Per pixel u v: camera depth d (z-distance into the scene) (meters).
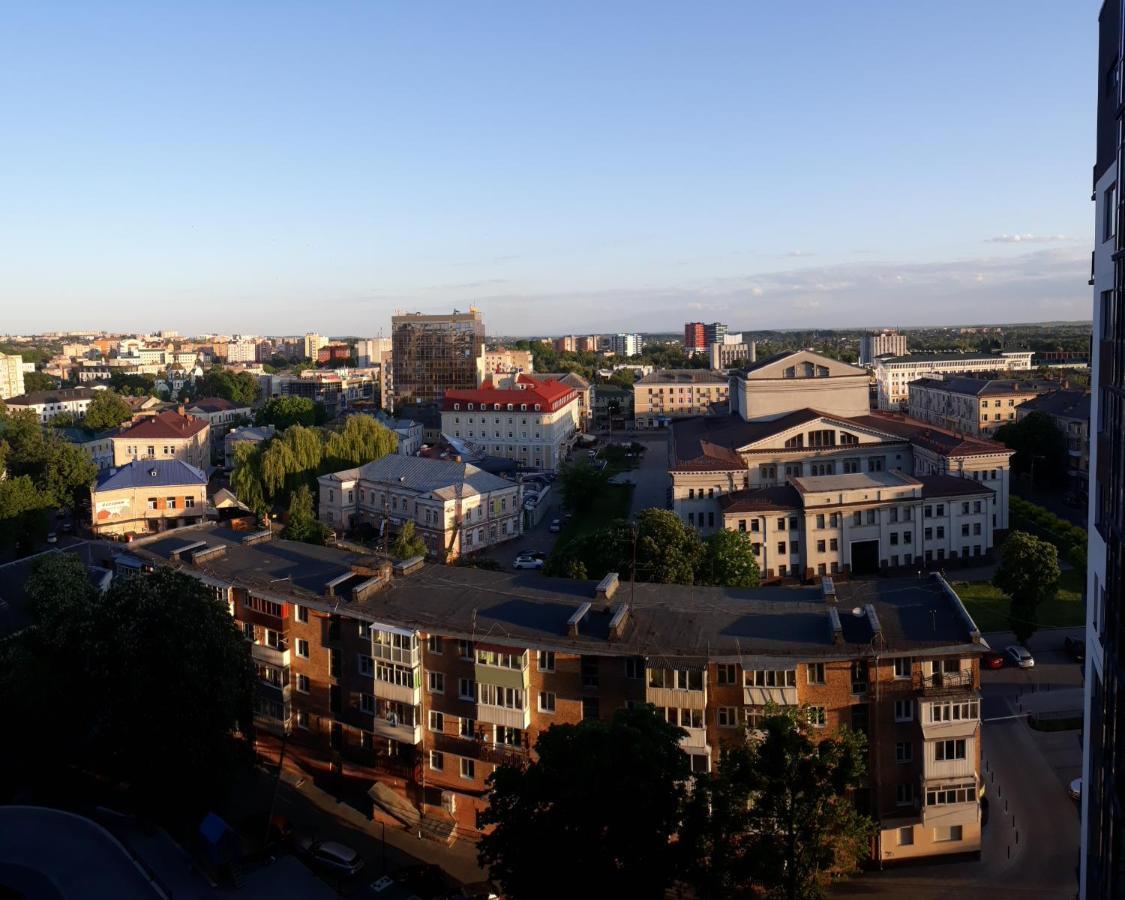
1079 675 83.19
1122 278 32.28
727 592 64.94
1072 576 111.12
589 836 43.75
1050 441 164.12
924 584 63.34
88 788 68.50
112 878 54.09
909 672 54.88
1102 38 37.41
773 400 159.62
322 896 54.38
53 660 66.56
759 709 54.94
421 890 54.44
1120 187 32.44
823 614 59.66
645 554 86.25
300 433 158.50
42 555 90.44
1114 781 32.50
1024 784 65.69
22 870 54.69
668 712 56.00
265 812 64.50
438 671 62.19
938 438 135.50
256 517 154.50
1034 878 55.06
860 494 113.31
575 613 60.66
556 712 58.78
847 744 46.50
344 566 74.50
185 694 58.97
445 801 62.81
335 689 67.88
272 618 70.25
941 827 56.06
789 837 44.66
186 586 62.94
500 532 141.88
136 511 143.00
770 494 116.56
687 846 45.50
